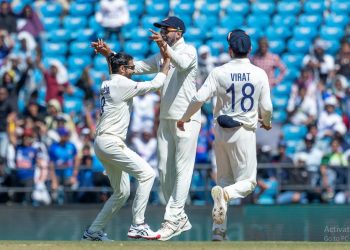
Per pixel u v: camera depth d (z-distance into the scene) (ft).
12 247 93.50
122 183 109.81
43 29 244.01
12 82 216.13
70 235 146.00
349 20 242.58
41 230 152.46
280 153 189.88
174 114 109.70
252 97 104.12
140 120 196.34
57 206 180.65
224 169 108.58
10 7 242.17
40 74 223.51
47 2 256.52
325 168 185.06
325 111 202.90
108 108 106.52
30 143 190.39
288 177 184.75
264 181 184.55
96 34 244.42
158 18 246.88
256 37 240.12
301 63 231.91
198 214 171.01
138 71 113.91
